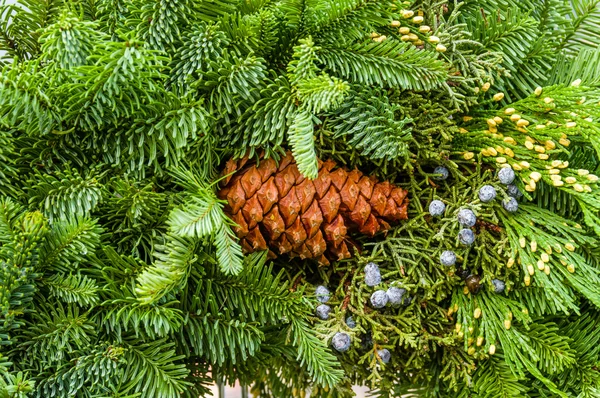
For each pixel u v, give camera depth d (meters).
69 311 0.61
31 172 0.62
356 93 0.64
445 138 0.65
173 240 0.61
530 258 0.65
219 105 0.62
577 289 0.64
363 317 0.65
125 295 0.61
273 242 0.64
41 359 0.61
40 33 0.65
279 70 0.65
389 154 0.63
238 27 0.62
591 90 0.65
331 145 0.65
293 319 0.64
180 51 0.63
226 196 0.63
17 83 0.59
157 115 0.61
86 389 0.61
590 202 0.63
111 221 0.63
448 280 0.65
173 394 0.61
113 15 0.63
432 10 0.65
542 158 0.64
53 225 0.60
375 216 0.65
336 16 0.62
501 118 0.65
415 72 0.63
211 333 0.63
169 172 0.63
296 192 0.63
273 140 0.63
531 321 0.65
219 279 0.64
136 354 0.62
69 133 0.62
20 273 0.60
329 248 0.65
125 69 0.58
